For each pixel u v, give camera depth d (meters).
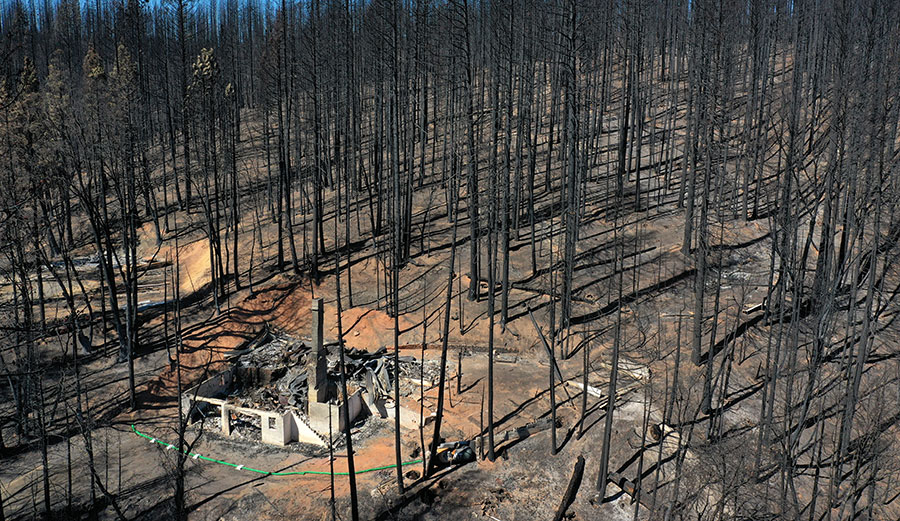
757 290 42.25
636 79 62.28
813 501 24.34
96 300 48.75
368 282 48.81
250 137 82.56
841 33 34.03
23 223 31.09
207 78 64.50
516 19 51.97
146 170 50.56
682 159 63.28
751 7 54.81
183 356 41.19
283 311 45.66
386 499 28.84
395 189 44.78
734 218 50.75
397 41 48.75
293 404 35.75
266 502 28.61
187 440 33.66
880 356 34.78
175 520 26.17
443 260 50.12
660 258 47.25
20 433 33.78
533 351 40.94
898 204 35.78
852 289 32.34
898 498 26.95
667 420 32.16
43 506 28.48
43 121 39.19
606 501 28.72
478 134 48.56
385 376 37.06
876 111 31.39
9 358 38.09
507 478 30.20
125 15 66.00
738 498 26.05
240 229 59.03
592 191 59.50
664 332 39.69
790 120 35.16
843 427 26.33
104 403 36.78
